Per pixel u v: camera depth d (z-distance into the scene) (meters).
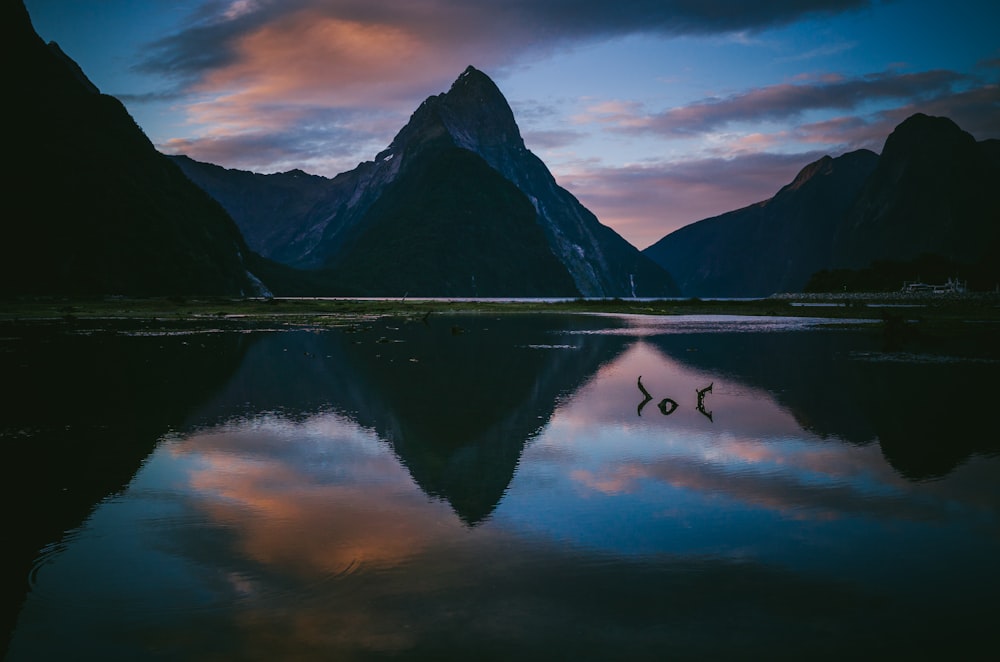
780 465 14.63
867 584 8.79
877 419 19.66
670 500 12.20
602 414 20.59
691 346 44.56
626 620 7.83
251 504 11.92
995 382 27.11
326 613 8.02
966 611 8.07
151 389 24.84
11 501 12.01
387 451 15.78
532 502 12.06
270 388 25.39
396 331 57.97
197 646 7.33
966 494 12.52
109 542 10.21
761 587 8.69
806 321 76.62
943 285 158.38
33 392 24.11
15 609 8.12
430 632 7.56
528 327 66.75
